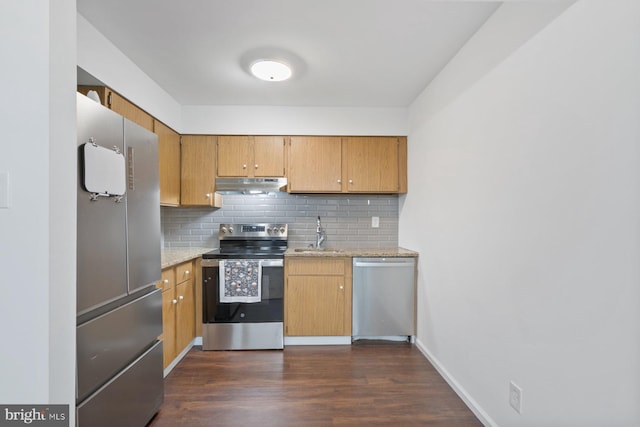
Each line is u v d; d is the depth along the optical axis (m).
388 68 2.27
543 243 1.26
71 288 1.01
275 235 3.28
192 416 1.78
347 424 1.71
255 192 3.30
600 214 1.01
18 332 0.92
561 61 1.17
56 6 0.94
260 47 2.00
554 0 1.13
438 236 2.33
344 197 3.39
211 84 2.55
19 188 0.91
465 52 1.93
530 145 1.34
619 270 0.95
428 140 2.54
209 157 3.04
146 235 1.68
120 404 1.45
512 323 1.46
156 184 1.79
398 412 1.82
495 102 1.60
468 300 1.87
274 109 3.05
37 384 0.93
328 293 2.80
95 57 1.79
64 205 0.98
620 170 0.94
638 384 0.91
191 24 1.75
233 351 2.70
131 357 1.54
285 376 2.24
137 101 2.25
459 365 1.99
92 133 1.27
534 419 1.32
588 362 1.06
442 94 2.27
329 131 3.06
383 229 3.39
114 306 1.46
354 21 1.72
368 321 2.82
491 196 1.63
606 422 1.00
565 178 1.15
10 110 0.91
